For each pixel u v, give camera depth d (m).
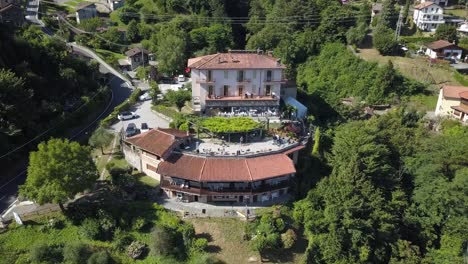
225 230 58.78
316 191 62.88
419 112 97.62
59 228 57.97
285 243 56.34
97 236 56.75
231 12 148.00
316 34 128.75
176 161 64.69
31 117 75.31
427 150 68.81
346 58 118.94
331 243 56.81
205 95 81.81
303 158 72.94
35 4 163.75
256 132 73.69
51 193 54.50
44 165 55.22
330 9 131.62
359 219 57.31
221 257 55.53
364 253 56.72
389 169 64.06
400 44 128.12
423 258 59.44
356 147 65.00
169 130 72.31
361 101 108.00
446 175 66.06
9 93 71.62
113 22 155.50
